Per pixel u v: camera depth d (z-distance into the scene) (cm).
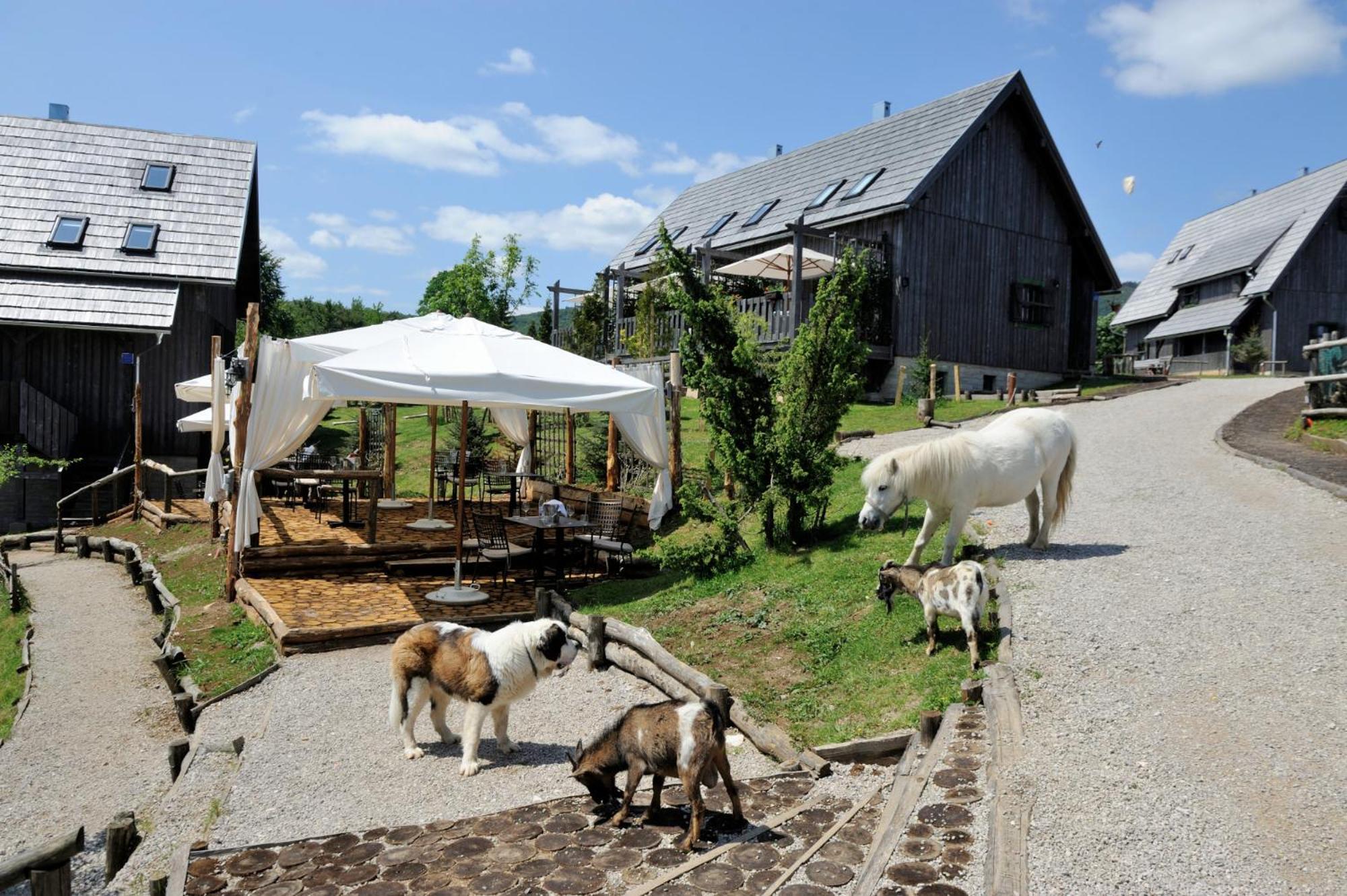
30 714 945
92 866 627
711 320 1205
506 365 1102
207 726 768
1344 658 648
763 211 3025
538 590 1040
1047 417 959
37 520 2267
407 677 681
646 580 1230
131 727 908
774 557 1141
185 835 566
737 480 1202
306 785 628
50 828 695
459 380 1043
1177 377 3262
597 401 1113
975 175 2667
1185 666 655
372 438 2675
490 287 4462
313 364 1038
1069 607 784
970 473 873
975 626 707
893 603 864
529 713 781
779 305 2430
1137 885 415
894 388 2509
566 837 529
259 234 3212
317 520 1625
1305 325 3709
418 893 462
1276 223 3978
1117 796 495
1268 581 816
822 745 645
